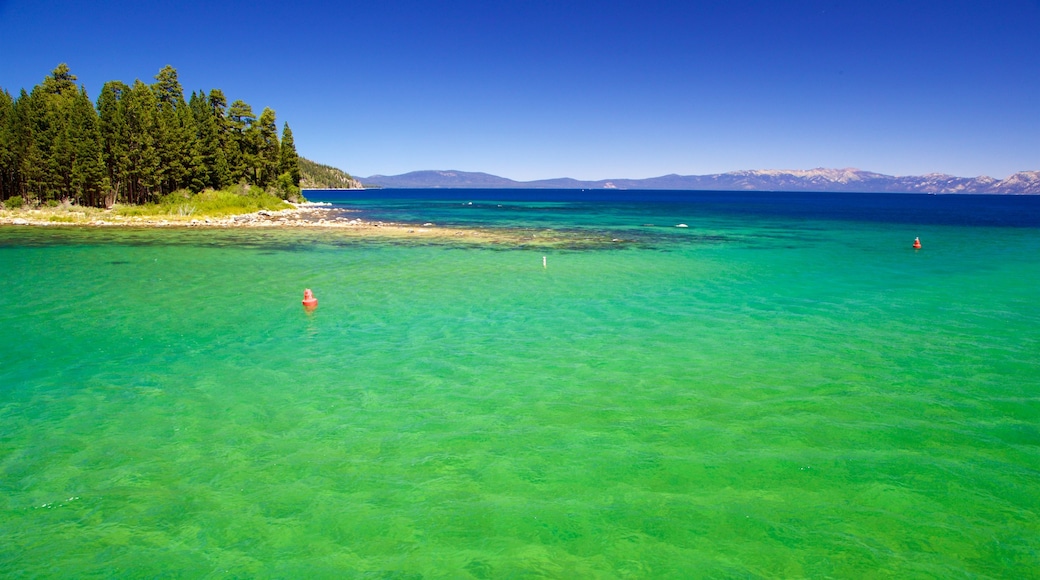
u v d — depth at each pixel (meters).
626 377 13.88
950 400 12.31
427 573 6.98
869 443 10.32
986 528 7.83
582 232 56.28
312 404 12.19
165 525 7.95
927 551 7.36
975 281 27.78
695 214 93.94
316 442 10.41
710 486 8.91
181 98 83.69
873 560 7.20
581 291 25.30
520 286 26.48
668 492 8.75
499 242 46.19
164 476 9.21
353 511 8.27
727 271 31.19
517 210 103.19
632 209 112.75
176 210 64.88
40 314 20.05
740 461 9.67
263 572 7.03
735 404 12.16
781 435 10.66
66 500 8.52
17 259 33.31
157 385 13.28
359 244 43.78
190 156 71.62
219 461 9.70
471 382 13.55
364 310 21.28
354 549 7.45
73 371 14.22
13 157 63.38
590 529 7.86
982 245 44.22
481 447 10.22
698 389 13.06
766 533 7.75
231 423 11.20
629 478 9.15
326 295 24.05
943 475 9.19
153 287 25.39
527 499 8.59
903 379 13.66
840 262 34.84
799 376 13.91
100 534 7.75
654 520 8.05
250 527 7.91
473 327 18.83
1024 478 9.09
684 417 11.49
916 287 26.20
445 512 8.25
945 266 32.94
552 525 7.95
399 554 7.35
